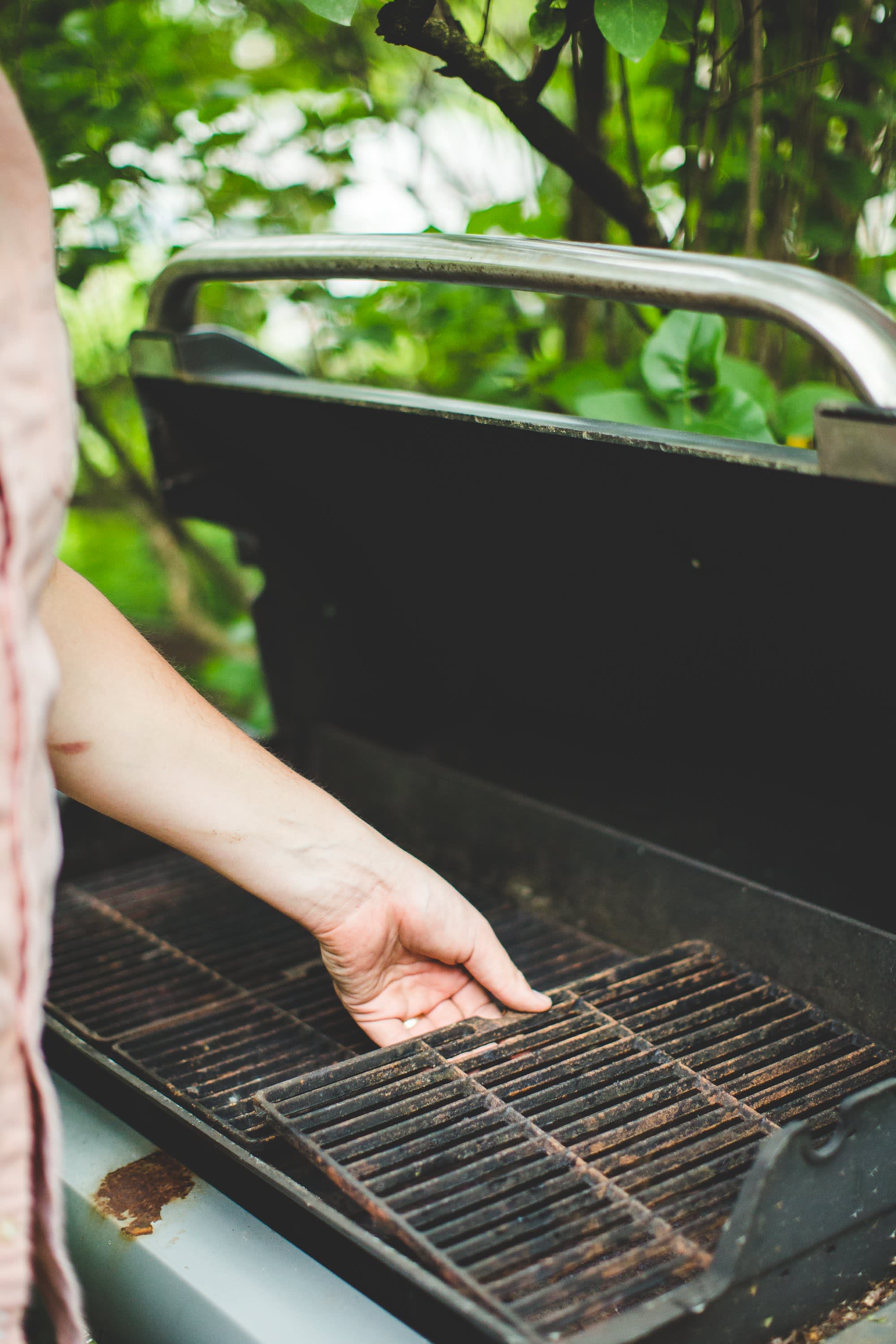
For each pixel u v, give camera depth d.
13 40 1.80
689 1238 1.15
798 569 1.30
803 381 1.74
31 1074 1.08
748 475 1.24
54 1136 1.09
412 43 1.41
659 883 1.47
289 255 1.40
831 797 1.44
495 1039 1.30
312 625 1.71
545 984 1.45
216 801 1.26
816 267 1.66
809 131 1.57
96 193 1.95
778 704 1.42
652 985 1.37
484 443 1.38
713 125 1.61
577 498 1.38
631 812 1.59
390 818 1.69
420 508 1.52
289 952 1.52
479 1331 1.14
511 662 1.61
